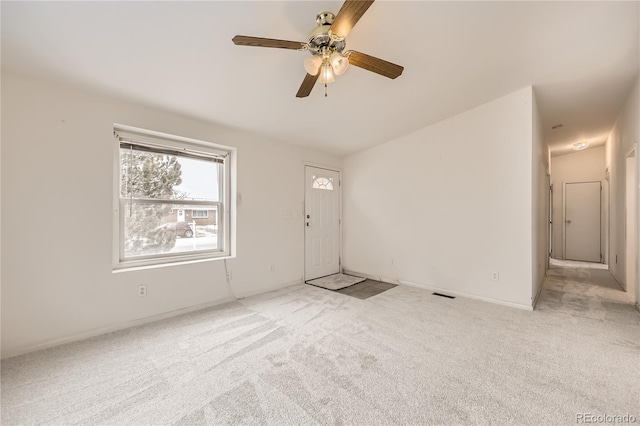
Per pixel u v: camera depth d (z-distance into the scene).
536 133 3.19
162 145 2.84
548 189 5.10
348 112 3.21
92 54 1.91
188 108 2.73
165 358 1.94
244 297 3.38
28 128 2.04
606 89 3.05
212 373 1.75
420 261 3.83
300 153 4.18
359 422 1.34
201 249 3.17
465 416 1.37
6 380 1.68
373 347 2.08
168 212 2.91
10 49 1.79
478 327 2.44
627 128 3.33
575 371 1.75
